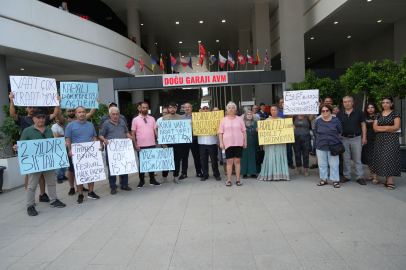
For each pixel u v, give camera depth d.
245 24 20.38
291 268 2.39
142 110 5.53
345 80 7.25
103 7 16.44
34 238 3.28
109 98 11.38
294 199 4.36
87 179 4.79
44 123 4.47
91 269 2.52
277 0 16.42
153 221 3.67
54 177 4.52
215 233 3.19
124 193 5.24
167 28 20.91
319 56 22.25
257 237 3.04
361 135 5.15
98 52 12.29
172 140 5.66
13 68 11.73
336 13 12.11
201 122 5.75
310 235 3.03
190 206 4.23
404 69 5.64
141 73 16.25
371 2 11.08
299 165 6.23
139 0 15.96
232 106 5.30
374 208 3.77
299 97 5.79
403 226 3.15
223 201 4.41
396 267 2.33
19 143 4.12
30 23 9.12
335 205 3.97
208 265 2.50
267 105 16.34
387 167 4.58
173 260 2.62
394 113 4.55
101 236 3.26
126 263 2.60
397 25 13.38
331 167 4.95
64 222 3.79
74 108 5.19
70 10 14.54
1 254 2.89
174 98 22.62
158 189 5.41
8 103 9.48
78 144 4.76
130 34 16.89
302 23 13.47
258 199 4.44
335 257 2.54
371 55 16.95
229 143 5.27
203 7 17.17
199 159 6.43
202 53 11.21
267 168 5.68
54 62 11.04
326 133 5.02
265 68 16.70
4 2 8.31
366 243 2.79
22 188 6.11
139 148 5.56
